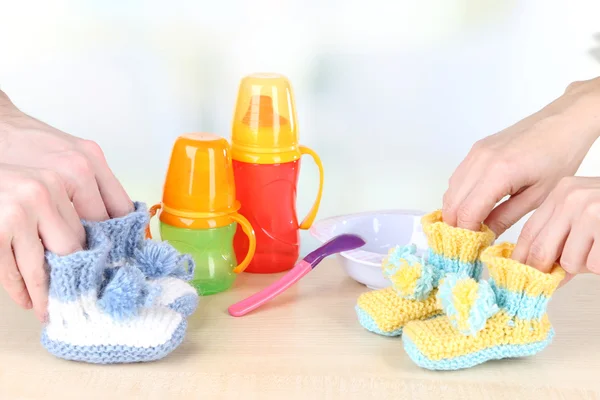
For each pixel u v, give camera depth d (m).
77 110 1.04
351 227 0.90
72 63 1.02
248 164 0.85
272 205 0.87
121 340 0.64
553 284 0.65
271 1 1.00
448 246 0.72
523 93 1.05
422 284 0.71
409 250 0.73
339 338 0.72
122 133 1.05
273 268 0.88
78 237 0.63
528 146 0.71
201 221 0.79
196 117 1.05
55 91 1.03
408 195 1.09
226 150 0.81
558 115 0.74
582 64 1.04
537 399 0.62
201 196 0.79
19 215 0.58
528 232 0.66
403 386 0.63
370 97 1.05
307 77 1.04
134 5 1.00
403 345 0.68
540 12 1.02
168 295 0.69
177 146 0.80
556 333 0.74
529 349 0.66
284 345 0.70
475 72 1.04
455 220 0.72
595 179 0.65
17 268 0.61
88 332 0.64
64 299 0.63
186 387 0.62
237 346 0.70
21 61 1.02
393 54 1.03
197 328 0.73
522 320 0.66
